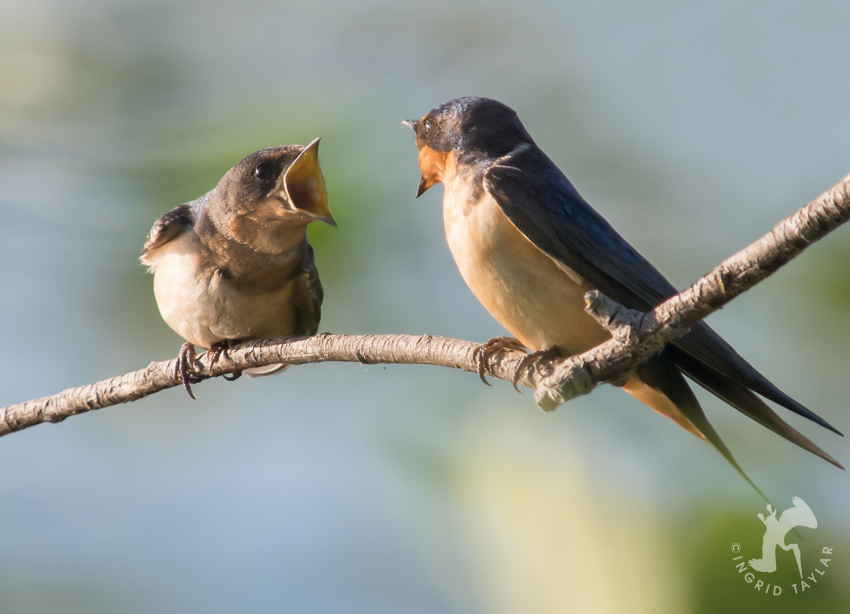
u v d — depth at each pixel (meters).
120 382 9.70
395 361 8.38
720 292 5.56
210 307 9.76
